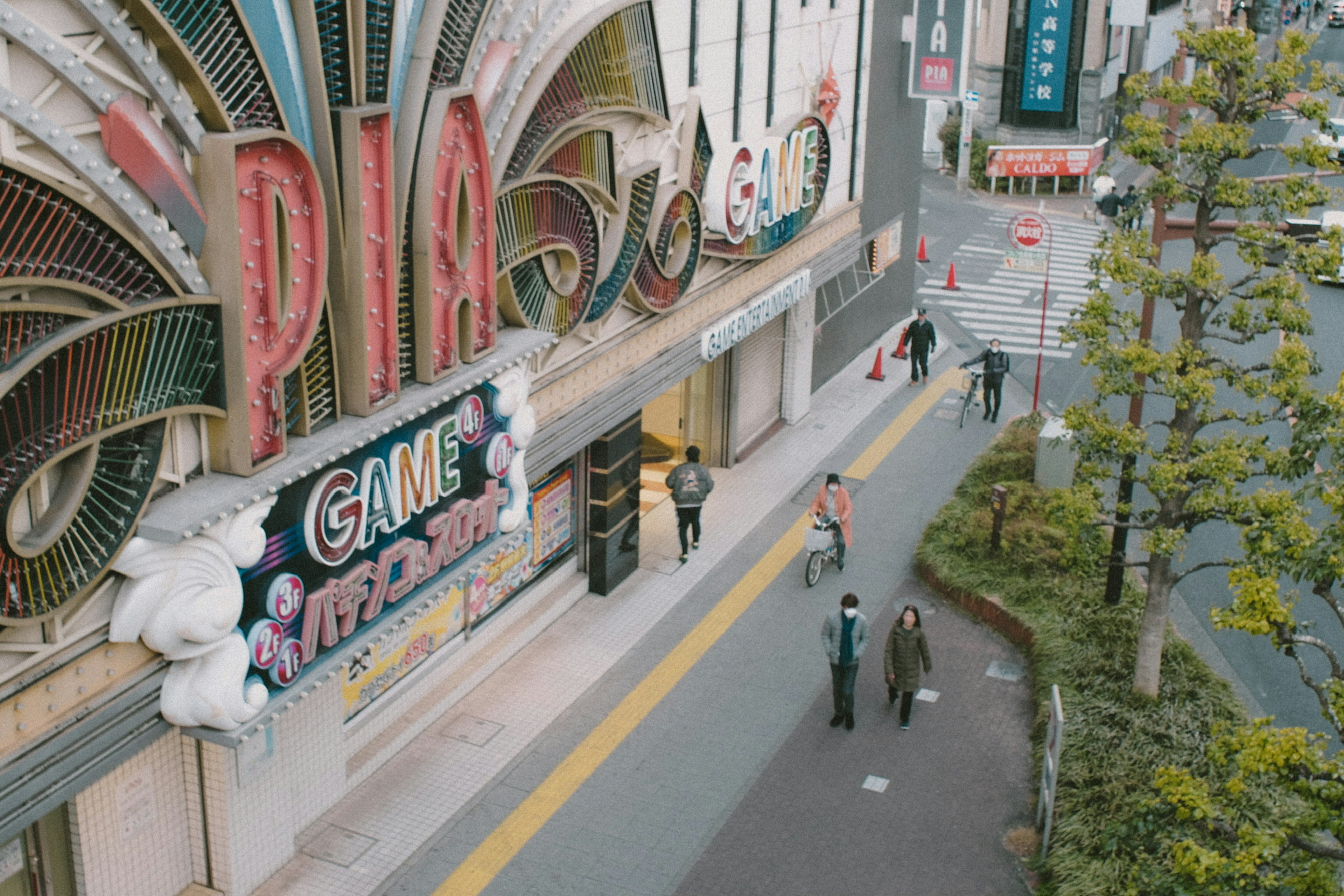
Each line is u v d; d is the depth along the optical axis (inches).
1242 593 407.2
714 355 763.4
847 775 573.0
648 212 642.2
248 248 366.3
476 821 536.4
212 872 480.1
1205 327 1243.2
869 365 1127.0
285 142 370.6
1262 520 478.0
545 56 542.0
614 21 584.4
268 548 397.1
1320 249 548.4
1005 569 736.3
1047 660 645.3
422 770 567.8
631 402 676.1
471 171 474.0
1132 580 729.6
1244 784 448.8
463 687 621.3
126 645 364.2
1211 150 551.5
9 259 304.0
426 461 466.6
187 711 378.0
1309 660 690.8
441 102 446.6
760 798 555.8
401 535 465.4
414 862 510.3
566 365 609.9
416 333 461.1
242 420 373.4
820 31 852.0
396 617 458.9
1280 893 422.3
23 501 322.3
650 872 508.4
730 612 714.2
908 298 1248.8
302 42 387.5
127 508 347.6
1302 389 523.5
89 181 321.1
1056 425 840.3
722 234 740.7
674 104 674.8
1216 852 399.5
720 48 715.4
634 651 671.8
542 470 601.9
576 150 571.8
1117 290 1373.0
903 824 540.1
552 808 546.0
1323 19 3312.0
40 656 336.2
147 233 338.6
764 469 908.0
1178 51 895.1
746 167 745.0
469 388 482.6
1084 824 516.7
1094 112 1854.1
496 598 657.0
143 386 345.1
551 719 609.6
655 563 766.5
